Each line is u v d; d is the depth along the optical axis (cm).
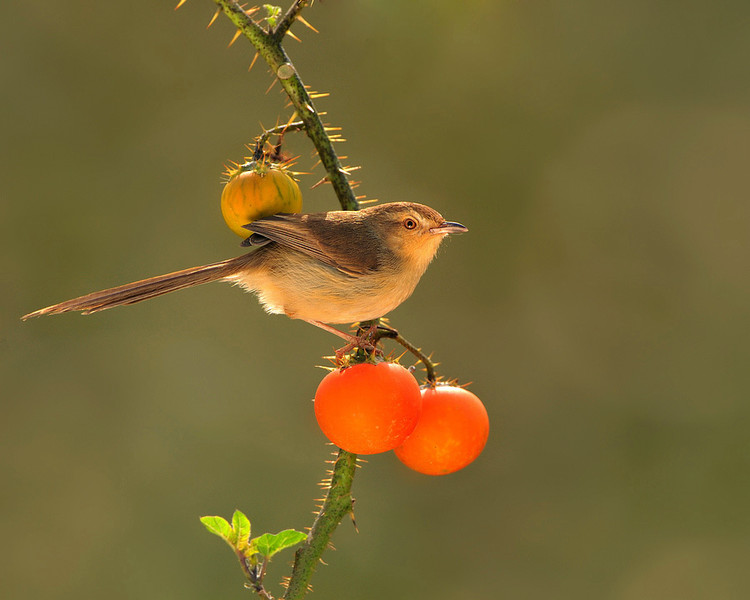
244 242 615
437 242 704
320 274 652
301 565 532
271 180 606
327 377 547
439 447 573
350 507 550
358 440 530
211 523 520
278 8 581
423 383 604
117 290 628
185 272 649
